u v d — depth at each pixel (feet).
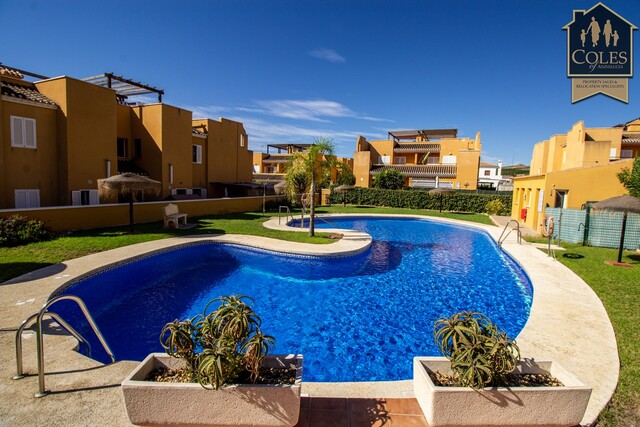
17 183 50.83
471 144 153.28
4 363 13.96
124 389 9.55
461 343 10.43
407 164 160.97
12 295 22.45
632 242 44.47
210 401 9.55
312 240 46.62
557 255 40.22
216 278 33.19
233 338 9.70
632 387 13.48
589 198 52.80
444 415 9.73
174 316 24.44
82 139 57.31
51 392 12.05
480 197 99.71
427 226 75.82
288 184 51.65
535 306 22.71
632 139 105.19
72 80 55.42
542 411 9.71
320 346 20.70
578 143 67.00
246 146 108.47
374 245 52.16
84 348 18.56
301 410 11.35
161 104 73.05
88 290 27.73
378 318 24.72
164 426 9.80
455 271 37.55
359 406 11.62
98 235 43.39
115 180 43.34
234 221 63.62
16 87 53.72
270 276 34.14
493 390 9.57
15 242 35.83
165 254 37.93
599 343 17.35
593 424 11.19
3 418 10.67
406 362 19.02
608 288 26.91
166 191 75.36
